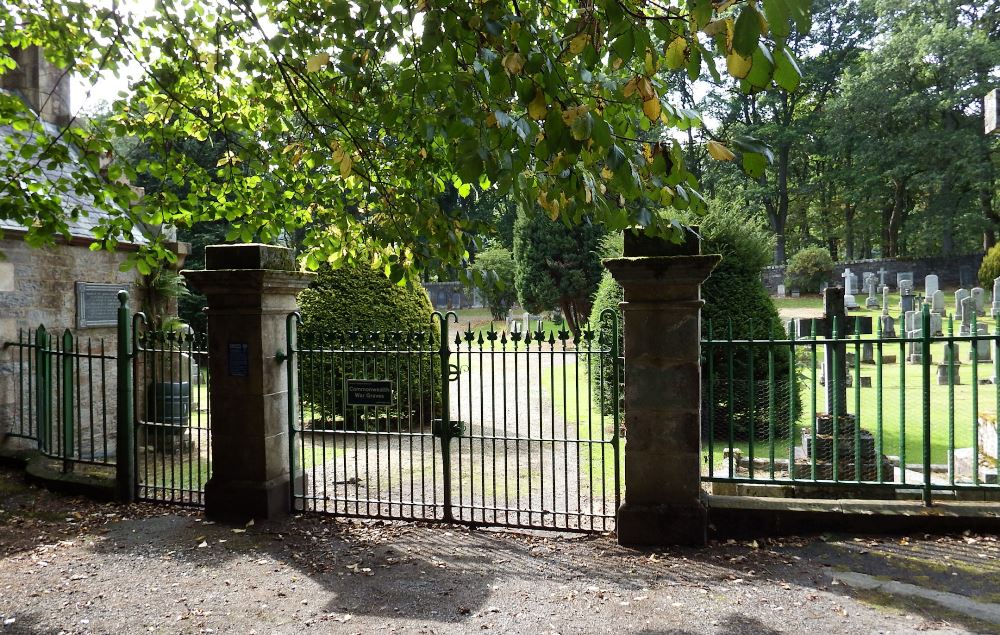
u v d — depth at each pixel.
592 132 2.63
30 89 9.38
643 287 4.93
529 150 2.95
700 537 4.91
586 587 4.28
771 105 39.41
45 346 7.31
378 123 5.29
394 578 4.50
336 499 5.91
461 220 4.23
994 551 4.56
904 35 32.50
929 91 33.91
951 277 31.36
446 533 5.41
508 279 27.81
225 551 5.08
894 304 25.75
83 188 5.29
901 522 4.92
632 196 3.04
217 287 5.76
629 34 2.43
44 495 6.56
